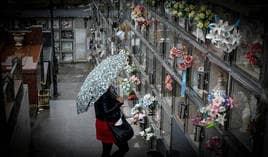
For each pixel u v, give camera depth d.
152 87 4.56
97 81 4.09
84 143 4.96
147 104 4.47
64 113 5.99
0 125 3.22
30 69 6.21
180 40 3.56
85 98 4.11
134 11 4.90
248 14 1.95
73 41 11.79
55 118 5.79
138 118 4.80
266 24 2.03
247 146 2.28
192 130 3.40
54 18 11.37
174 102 3.78
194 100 3.15
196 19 2.72
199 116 2.93
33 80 6.21
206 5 2.78
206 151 2.96
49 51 9.67
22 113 4.39
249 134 2.29
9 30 8.39
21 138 4.12
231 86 2.48
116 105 4.18
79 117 5.79
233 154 2.49
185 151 3.41
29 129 5.01
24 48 8.11
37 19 11.05
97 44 9.71
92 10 10.48
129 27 5.97
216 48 2.74
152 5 4.33
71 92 8.22
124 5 6.33
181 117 3.43
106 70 4.16
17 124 3.89
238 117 2.50
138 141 4.89
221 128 2.62
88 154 4.68
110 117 4.13
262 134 2.07
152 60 4.63
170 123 3.91
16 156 3.62
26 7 10.37
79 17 11.37
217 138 2.65
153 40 4.51
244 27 2.31
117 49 6.64
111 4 7.49
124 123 4.23
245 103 2.44
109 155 4.42
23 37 8.34
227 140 2.51
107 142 4.22
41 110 6.09
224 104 2.42
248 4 2.00
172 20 3.71
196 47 3.04
